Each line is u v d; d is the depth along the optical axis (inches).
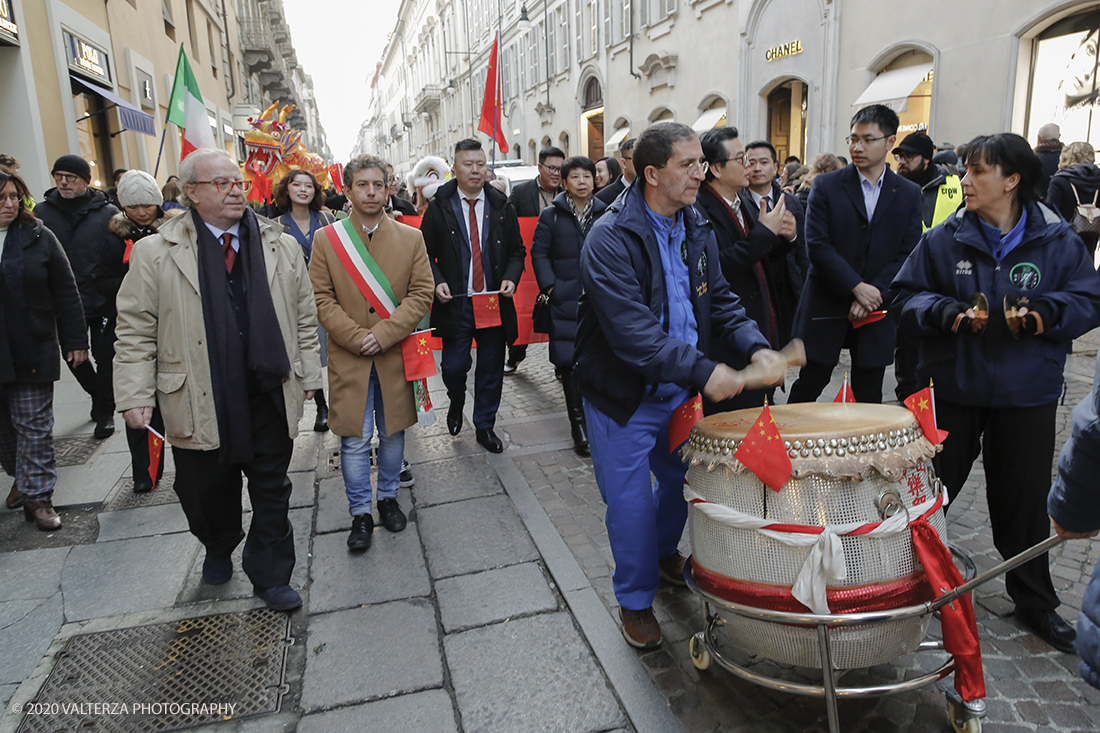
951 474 104.9
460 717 89.8
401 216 223.6
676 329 97.1
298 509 154.3
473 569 126.2
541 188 255.9
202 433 108.2
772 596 76.4
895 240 140.5
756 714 87.3
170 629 110.5
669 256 97.4
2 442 151.1
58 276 147.5
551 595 117.0
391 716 90.4
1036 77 392.2
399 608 114.8
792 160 402.6
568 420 211.3
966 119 422.3
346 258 133.2
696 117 706.8
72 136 375.2
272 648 105.2
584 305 98.1
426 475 170.9
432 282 140.7
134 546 137.5
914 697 89.1
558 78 1063.0
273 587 115.3
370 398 137.9
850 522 73.5
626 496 96.7
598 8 893.2
